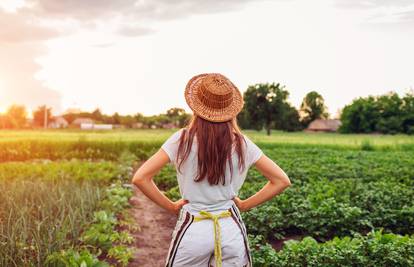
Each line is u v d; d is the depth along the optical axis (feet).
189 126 9.56
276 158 71.31
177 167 9.46
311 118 376.89
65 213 23.89
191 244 9.16
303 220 24.57
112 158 83.46
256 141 114.73
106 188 35.22
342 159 70.23
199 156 9.21
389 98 230.07
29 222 20.07
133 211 31.50
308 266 16.78
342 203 26.73
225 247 9.19
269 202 27.09
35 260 16.99
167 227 27.50
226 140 9.30
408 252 17.20
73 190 28.86
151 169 9.44
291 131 277.23
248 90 262.06
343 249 17.31
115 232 22.91
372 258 17.42
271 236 24.36
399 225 25.91
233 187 9.57
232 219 9.46
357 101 240.53
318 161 64.80
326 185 34.63
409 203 29.22
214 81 9.43
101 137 95.86
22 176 40.14
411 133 216.74
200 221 9.30
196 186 9.38
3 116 180.34
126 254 19.86
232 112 9.42
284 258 17.30
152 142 91.91
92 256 18.47
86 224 22.63
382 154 88.63
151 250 22.40
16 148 77.41
